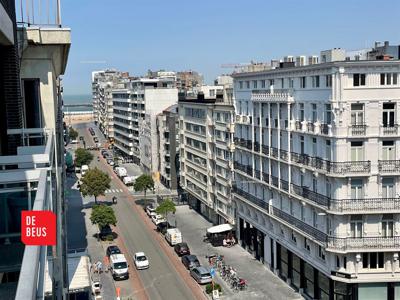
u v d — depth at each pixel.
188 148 97.62
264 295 55.78
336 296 49.25
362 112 46.00
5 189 10.58
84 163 141.12
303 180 53.38
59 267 15.34
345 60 47.75
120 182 127.75
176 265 67.62
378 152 46.25
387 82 45.88
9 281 10.84
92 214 78.69
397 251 46.69
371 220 46.97
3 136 16.77
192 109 93.25
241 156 70.69
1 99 16.66
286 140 56.12
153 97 126.75
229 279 59.97
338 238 46.88
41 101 20.67
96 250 74.44
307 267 54.56
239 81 69.44
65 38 19.95
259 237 66.94
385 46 51.75
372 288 48.09
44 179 9.18
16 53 17.05
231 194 75.19
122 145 170.62
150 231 84.44
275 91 57.44
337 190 46.47
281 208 59.16
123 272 62.50
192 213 95.62
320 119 48.88
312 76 50.03
